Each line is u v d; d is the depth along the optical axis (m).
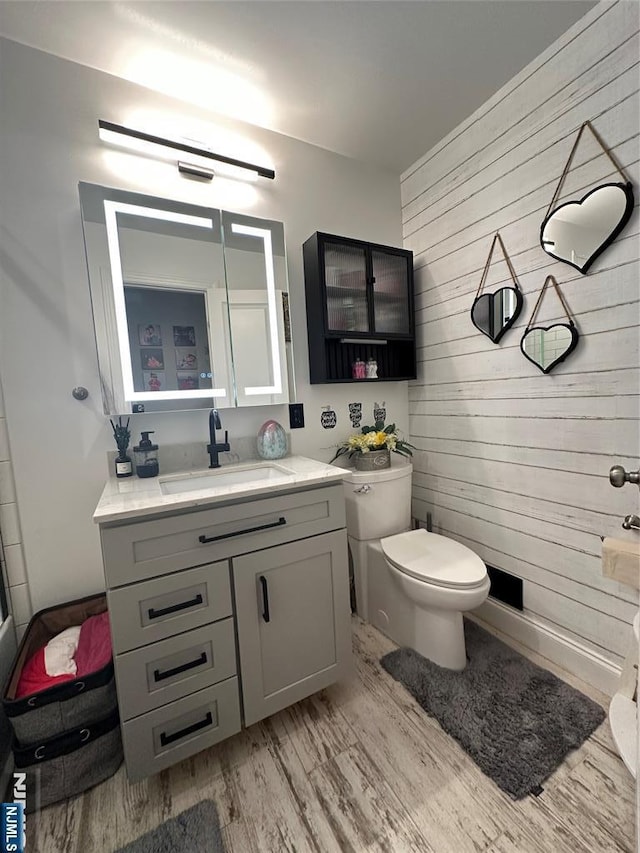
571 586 1.46
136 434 1.52
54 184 1.35
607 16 1.18
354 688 1.45
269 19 1.21
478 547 1.85
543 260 1.45
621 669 1.31
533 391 1.54
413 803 1.04
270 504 1.22
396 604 1.68
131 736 1.04
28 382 1.33
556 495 1.49
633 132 1.16
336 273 1.79
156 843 0.98
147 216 1.48
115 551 1.00
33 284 1.33
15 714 1.02
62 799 1.08
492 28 1.27
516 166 1.51
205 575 1.12
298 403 1.87
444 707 1.33
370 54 1.35
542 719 1.27
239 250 1.66
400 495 1.89
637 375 1.21
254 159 1.71
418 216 2.03
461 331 1.84
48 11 1.17
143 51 1.32
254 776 1.14
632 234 1.19
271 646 1.23
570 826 0.97
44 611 1.34
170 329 1.54
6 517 1.30
